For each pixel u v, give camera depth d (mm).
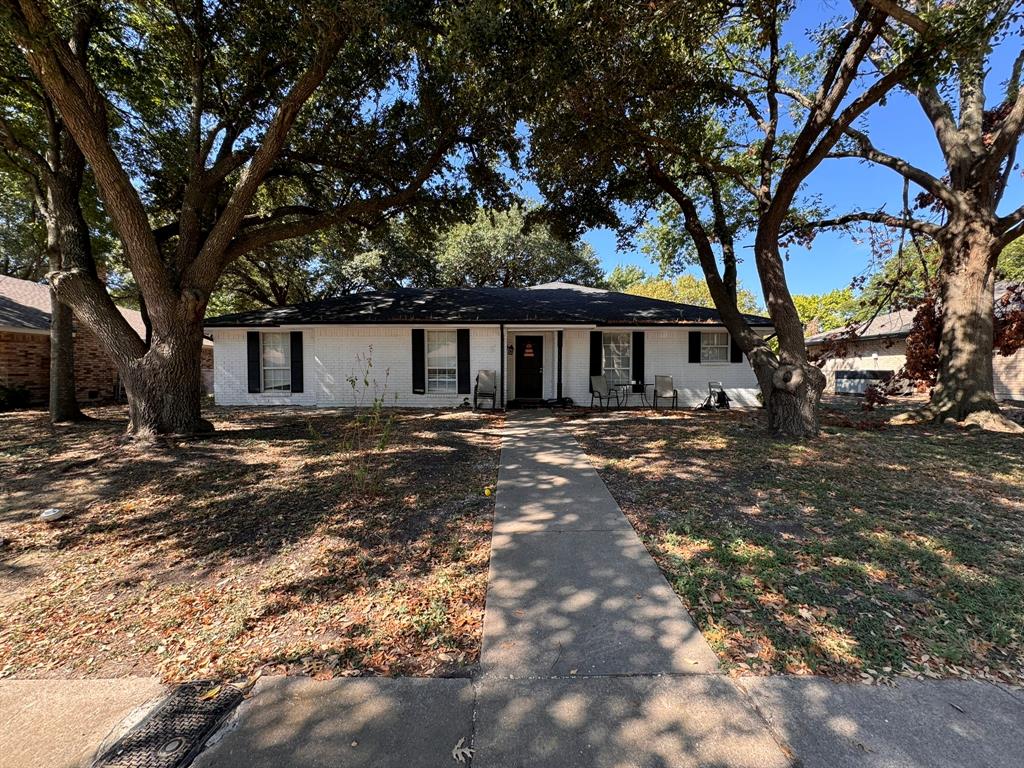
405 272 24609
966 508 4332
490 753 1849
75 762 1846
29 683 2312
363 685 2248
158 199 10625
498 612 2820
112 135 9695
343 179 10562
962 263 9180
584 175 8938
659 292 34719
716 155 10523
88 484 5426
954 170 9398
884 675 2244
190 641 2613
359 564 3443
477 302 14102
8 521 4379
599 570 3299
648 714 2027
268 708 2111
